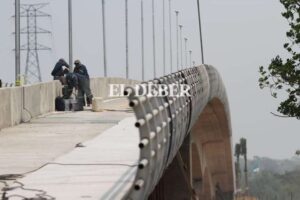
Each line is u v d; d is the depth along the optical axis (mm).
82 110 53312
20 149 26703
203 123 97500
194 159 89125
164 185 42156
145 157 13281
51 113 49281
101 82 75688
